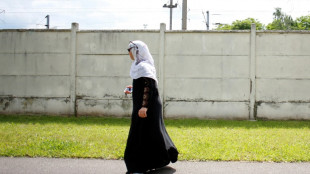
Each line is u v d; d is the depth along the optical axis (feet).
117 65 38.04
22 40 38.81
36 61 38.70
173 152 16.87
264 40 37.09
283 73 36.99
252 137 24.95
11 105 38.99
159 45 37.58
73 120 34.65
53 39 38.55
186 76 37.47
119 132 26.81
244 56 37.24
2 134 24.93
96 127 29.76
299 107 36.78
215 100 37.27
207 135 25.68
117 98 38.01
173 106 37.50
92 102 38.22
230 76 37.24
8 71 39.01
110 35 38.11
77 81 38.42
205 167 17.31
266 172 16.48
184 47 37.50
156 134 15.94
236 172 16.48
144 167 15.79
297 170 16.80
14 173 16.11
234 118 37.17
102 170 16.74
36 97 38.70
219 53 37.35
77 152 19.61
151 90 15.71
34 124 31.35
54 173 16.20
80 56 38.40
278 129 29.68
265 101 37.04
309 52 36.78
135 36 37.88
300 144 22.35
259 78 37.11
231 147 21.20
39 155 19.19
